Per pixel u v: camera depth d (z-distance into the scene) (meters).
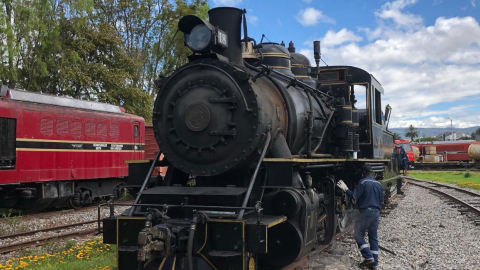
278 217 5.34
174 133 5.84
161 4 30.72
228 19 6.33
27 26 21.36
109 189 17.23
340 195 8.37
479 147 43.31
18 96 12.99
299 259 6.32
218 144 5.53
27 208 13.73
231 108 5.47
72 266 6.54
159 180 6.23
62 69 22.55
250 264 5.09
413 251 7.59
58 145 13.94
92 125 15.46
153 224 5.07
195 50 5.93
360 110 11.73
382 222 10.85
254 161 5.74
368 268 6.48
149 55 31.84
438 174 34.91
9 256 7.83
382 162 11.46
